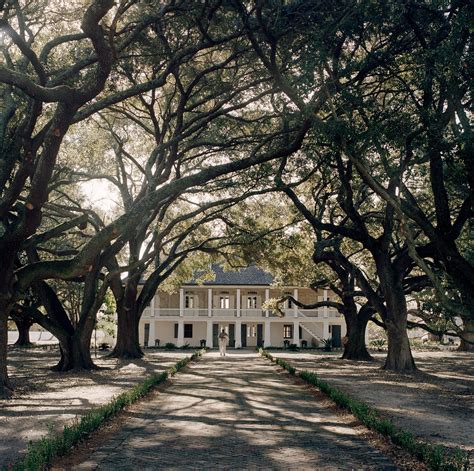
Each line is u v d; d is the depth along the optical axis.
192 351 53.44
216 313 61.91
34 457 7.43
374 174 23.31
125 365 30.16
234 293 64.69
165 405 14.85
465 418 13.02
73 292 45.72
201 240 40.97
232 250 40.59
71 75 16.59
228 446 9.80
